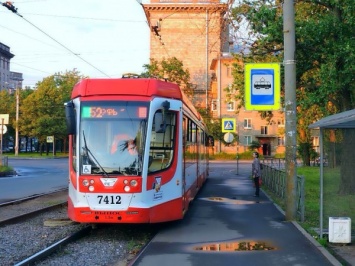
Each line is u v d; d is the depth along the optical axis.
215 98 67.25
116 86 12.69
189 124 15.73
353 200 12.55
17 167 49.38
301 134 43.56
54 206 18.31
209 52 23.92
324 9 20.30
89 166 12.12
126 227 14.05
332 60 17.33
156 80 12.91
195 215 15.61
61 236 12.55
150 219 12.05
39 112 79.06
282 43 18.47
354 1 16.53
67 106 12.45
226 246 10.62
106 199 11.91
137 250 11.07
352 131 12.74
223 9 19.17
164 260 9.26
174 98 13.21
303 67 19.02
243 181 31.16
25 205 19.19
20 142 109.44
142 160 12.13
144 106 12.46
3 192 24.52
